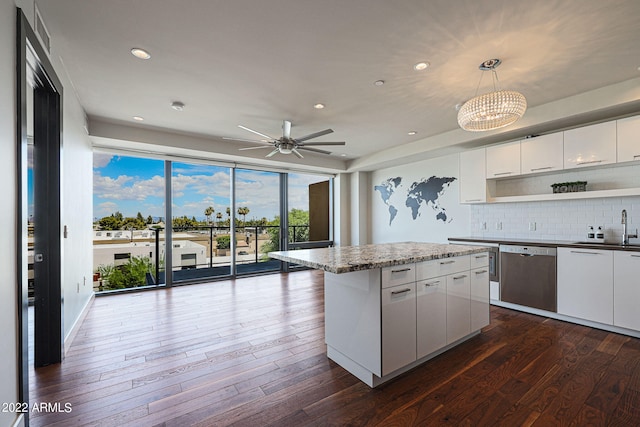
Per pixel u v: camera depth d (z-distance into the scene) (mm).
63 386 1963
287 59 2371
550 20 1887
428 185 5305
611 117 3109
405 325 2062
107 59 2355
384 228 6250
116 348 2539
